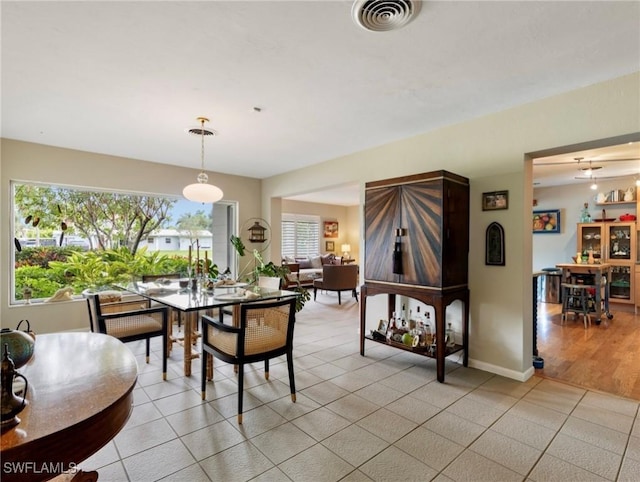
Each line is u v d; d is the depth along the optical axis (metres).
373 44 1.96
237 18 1.72
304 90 2.55
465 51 2.03
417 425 2.16
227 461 1.80
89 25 1.76
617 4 1.62
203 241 5.47
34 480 0.85
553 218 6.70
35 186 4.04
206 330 2.51
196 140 3.77
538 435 2.05
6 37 1.86
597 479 1.68
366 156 4.14
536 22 1.75
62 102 2.74
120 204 4.69
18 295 3.91
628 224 5.64
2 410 0.88
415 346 3.05
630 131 2.30
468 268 3.15
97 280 4.45
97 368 1.25
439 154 3.38
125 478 1.67
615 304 5.78
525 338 2.88
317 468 1.75
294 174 5.29
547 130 2.68
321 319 5.11
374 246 3.35
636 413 2.31
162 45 1.96
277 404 2.43
